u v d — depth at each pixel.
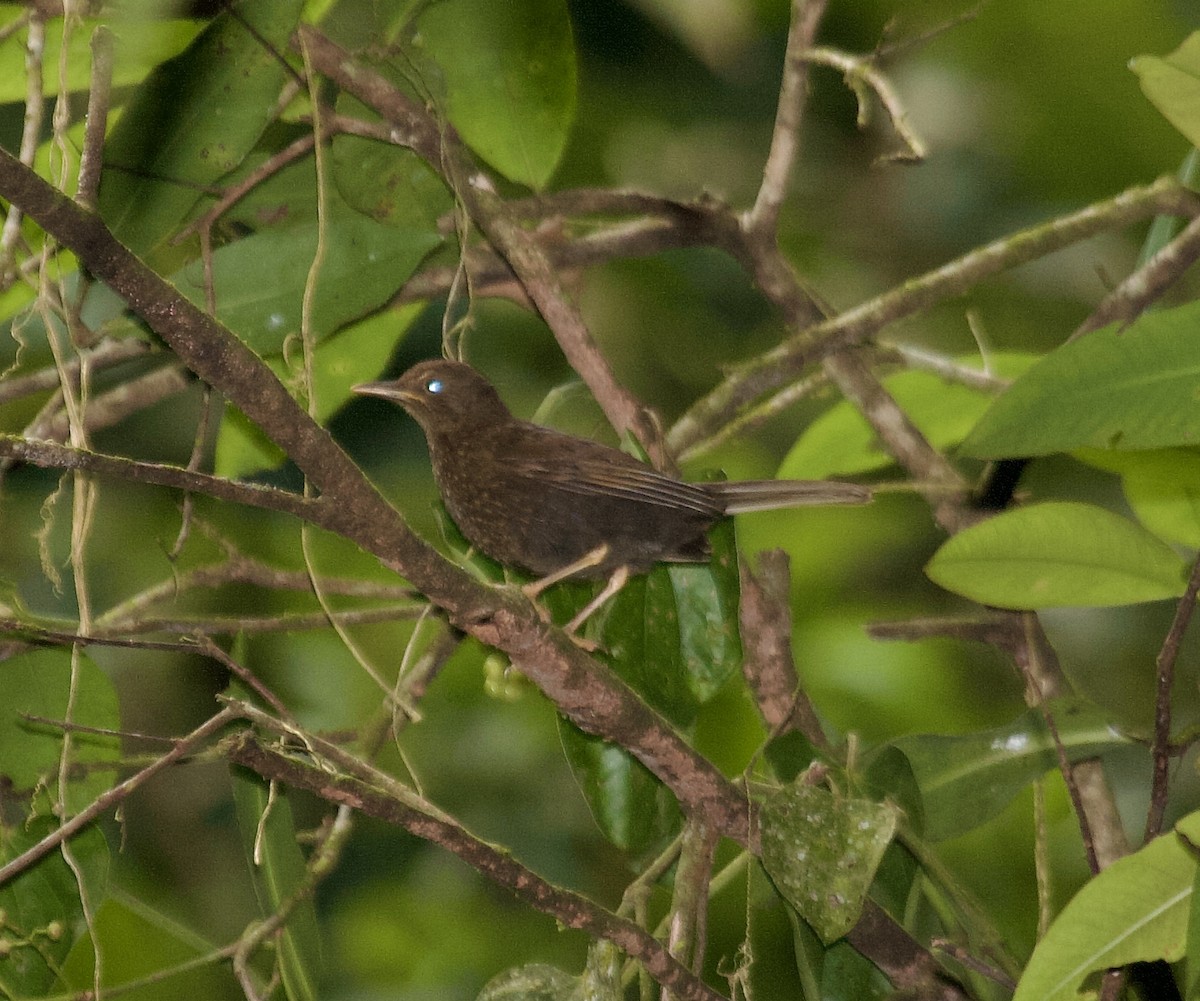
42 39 7.93
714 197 11.39
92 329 10.19
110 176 8.73
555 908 7.23
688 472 11.54
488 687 9.06
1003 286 14.34
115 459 5.95
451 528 10.73
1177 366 7.52
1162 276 10.16
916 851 8.99
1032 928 12.74
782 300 11.49
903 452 11.06
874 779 9.12
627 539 9.53
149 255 9.55
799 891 7.88
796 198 14.37
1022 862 12.93
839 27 13.60
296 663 12.62
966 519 10.74
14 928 8.09
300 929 8.34
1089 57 13.27
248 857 8.48
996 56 13.49
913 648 13.44
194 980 11.70
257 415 6.25
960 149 14.02
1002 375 11.38
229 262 9.54
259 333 9.52
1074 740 9.64
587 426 13.63
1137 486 9.38
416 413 10.35
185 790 12.98
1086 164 13.93
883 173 14.27
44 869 8.45
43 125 11.56
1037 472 13.73
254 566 9.72
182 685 12.77
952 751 9.73
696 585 9.46
